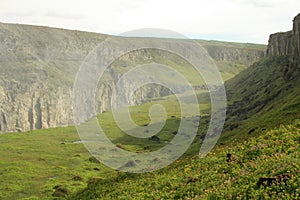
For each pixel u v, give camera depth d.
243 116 128.00
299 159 23.92
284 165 23.38
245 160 30.91
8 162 111.94
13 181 89.75
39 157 121.50
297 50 144.88
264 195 19.89
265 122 70.50
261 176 23.08
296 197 18.50
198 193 26.12
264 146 32.91
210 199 22.83
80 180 89.94
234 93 198.75
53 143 151.50
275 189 20.33
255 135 54.25
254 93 170.75
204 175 30.84
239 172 27.20
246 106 144.12
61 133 180.00
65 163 112.62
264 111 100.38
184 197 26.56
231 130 91.62
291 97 94.12
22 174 96.75
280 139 33.44
